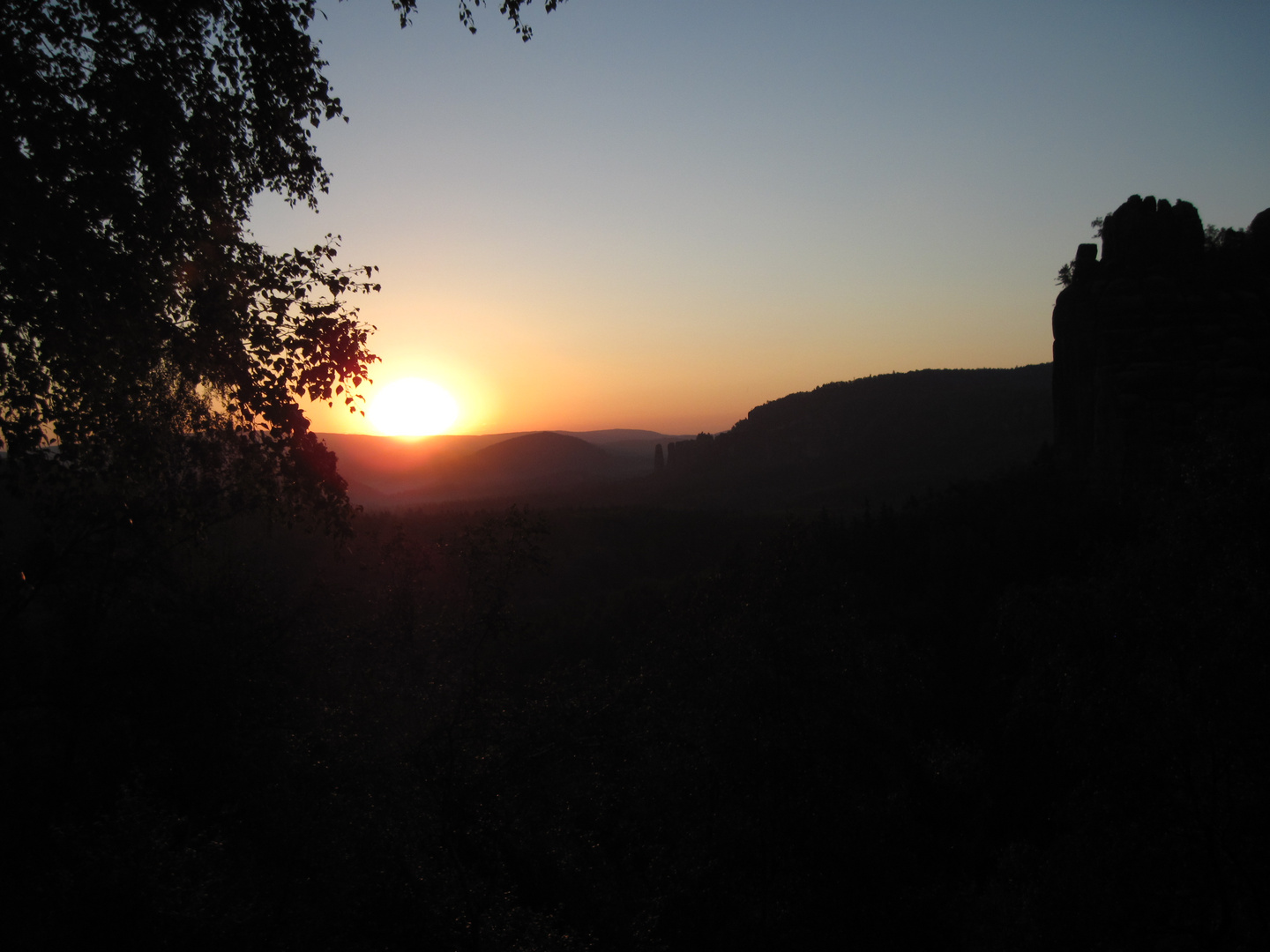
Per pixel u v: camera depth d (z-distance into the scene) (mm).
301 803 13898
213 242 11375
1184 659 13492
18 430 10461
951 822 29609
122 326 10344
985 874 27969
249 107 11297
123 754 15688
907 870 21766
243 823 14492
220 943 11000
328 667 16641
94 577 15117
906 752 21719
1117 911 14062
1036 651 15266
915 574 70062
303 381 11688
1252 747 13078
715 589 22641
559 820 16297
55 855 12383
